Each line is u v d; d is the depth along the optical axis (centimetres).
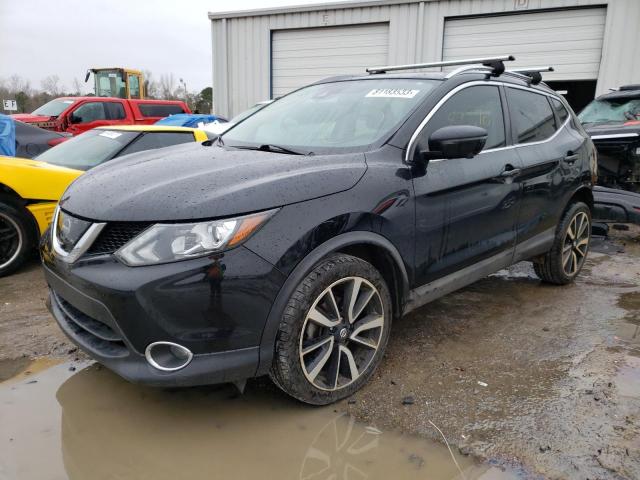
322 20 1333
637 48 1072
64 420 247
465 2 1190
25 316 363
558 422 247
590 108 757
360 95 341
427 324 364
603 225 652
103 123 1229
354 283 257
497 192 338
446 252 307
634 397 268
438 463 220
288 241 227
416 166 287
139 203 224
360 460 222
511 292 437
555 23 1138
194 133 579
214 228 215
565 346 330
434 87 321
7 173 429
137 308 211
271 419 250
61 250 243
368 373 274
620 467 215
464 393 273
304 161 261
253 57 1434
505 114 366
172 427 244
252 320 222
